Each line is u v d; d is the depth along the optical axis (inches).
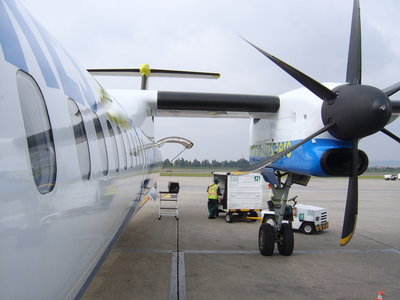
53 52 94.3
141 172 246.2
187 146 552.4
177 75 439.5
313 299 200.2
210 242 334.3
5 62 62.2
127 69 437.1
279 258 283.0
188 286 214.7
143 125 298.4
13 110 60.4
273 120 266.7
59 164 78.4
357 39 214.7
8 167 57.0
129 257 273.3
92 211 105.2
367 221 497.7
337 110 201.3
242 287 215.8
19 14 80.9
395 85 218.4
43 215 69.6
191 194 812.6
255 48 213.8
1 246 55.2
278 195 284.0
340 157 223.1
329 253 305.9
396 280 236.4
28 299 65.3
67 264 85.0
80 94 105.5
